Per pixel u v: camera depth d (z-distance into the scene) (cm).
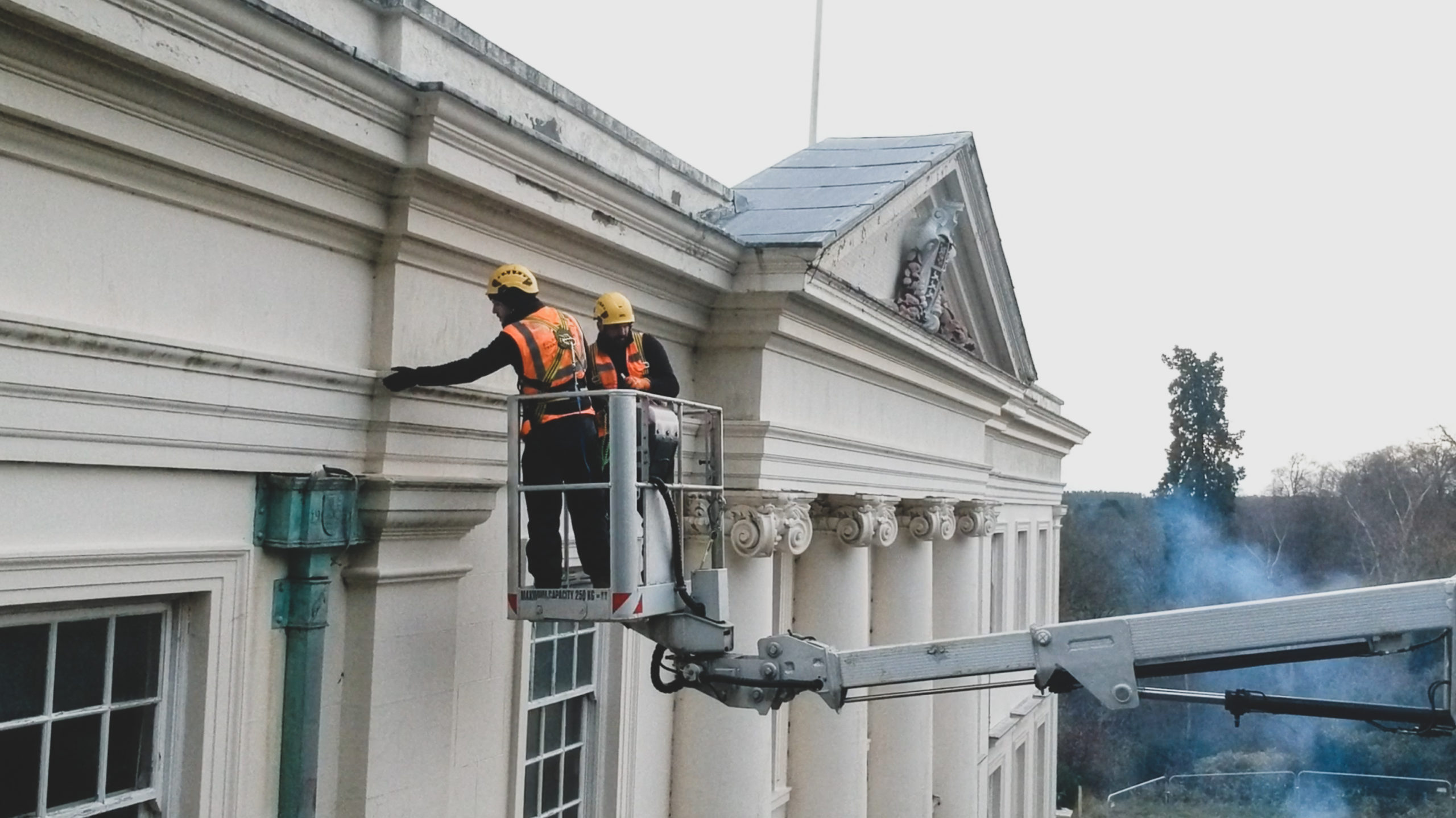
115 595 606
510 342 726
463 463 838
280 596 713
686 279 1069
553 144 816
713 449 856
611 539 718
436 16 827
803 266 1112
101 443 588
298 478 702
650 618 789
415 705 791
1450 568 6284
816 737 1452
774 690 810
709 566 863
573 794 1069
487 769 891
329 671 743
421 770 797
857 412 1423
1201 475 6794
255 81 618
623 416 718
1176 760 5678
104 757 629
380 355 766
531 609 737
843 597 1453
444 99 716
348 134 683
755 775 1208
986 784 2455
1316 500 7319
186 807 662
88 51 544
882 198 1302
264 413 680
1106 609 6900
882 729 1694
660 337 1108
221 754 673
